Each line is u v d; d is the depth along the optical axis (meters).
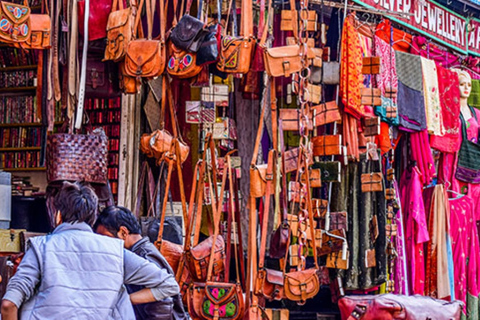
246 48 5.42
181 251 5.42
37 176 7.98
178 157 5.61
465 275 8.09
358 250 6.52
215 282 5.22
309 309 7.09
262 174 5.49
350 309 5.61
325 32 6.57
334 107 6.21
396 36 7.84
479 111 8.84
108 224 4.31
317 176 6.02
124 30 5.37
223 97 6.37
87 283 3.54
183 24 5.29
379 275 6.63
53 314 3.44
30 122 7.95
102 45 5.61
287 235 5.56
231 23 6.23
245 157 6.65
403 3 7.77
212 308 5.16
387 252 6.88
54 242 3.57
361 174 6.59
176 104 6.53
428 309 5.68
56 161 5.13
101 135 5.31
